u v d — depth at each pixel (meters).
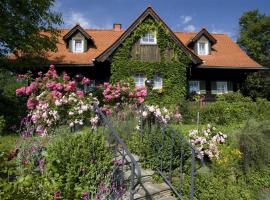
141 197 6.36
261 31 42.25
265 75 36.50
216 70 24.41
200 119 17.38
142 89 12.98
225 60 24.73
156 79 22.69
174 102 21.34
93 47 24.42
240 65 24.00
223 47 26.95
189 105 18.28
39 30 18.22
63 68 22.45
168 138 7.79
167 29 22.61
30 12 17.70
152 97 22.06
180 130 9.95
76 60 22.47
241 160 9.35
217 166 8.72
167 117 10.64
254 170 9.38
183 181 7.16
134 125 8.91
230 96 21.83
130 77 22.00
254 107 18.33
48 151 5.63
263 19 42.28
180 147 7.77
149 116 8.95
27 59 18.64
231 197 7.26
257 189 8.67
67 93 9.55
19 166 5.20
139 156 7.96
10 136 8.97
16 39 17.23
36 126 8.27
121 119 9.53
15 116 13.99
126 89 12.91
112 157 5.98
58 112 8.69
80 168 5.33
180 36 28.08
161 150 7.62
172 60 22.70
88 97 9.24
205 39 25.50
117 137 5.76
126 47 22.11
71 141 5.62
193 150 6.50
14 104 15.62
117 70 21.94
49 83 9.56
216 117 17.44
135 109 11.22
